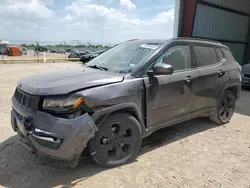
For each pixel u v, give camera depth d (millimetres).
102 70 3197
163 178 2697
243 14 14016
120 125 2850
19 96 2768
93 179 2646
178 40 3559
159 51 3225
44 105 2420
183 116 3629
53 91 2424
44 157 3107
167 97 3271
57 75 2920
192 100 3686
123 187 2512
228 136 4016
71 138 2363
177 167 2951
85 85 2537
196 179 2693
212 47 4191
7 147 3371
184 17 10398
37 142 2430
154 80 3084
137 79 2938
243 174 2820
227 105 4582
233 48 14250
